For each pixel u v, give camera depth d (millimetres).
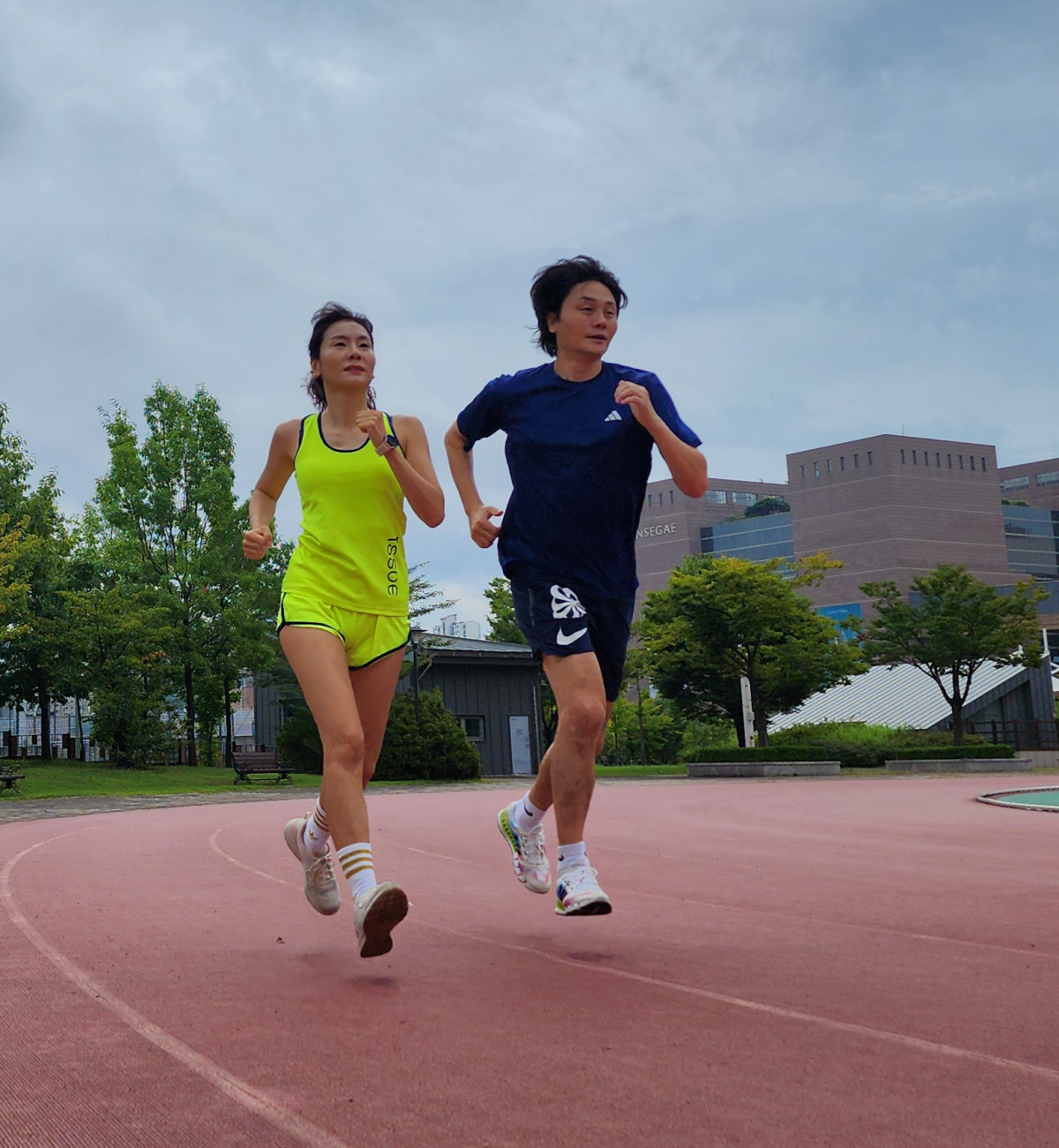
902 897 5762
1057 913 5133
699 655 37969
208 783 28984
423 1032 2758
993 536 180375
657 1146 1979
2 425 35875
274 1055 2547
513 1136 2029
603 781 29828
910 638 36781
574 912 3859
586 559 4004
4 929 4438
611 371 4184
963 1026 2877
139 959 3760
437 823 12008
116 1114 2154
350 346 4004
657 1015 2961
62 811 16562
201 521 36906
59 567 36219
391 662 3994
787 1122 2107
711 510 198250
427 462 4105
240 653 35094
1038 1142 2006
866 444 177250
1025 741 40781
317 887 4145
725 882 6480
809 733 38188
